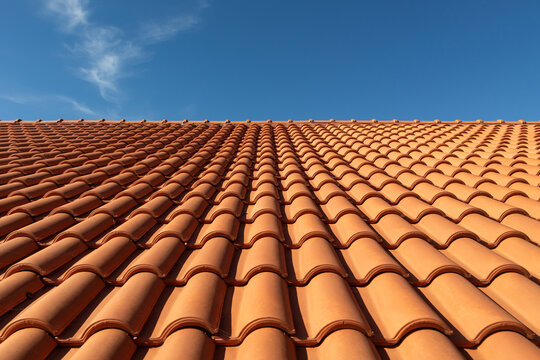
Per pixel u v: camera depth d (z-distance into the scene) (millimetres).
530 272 2320
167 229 2947
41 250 2711
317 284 2193
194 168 5184
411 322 1737
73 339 1818
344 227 3055
